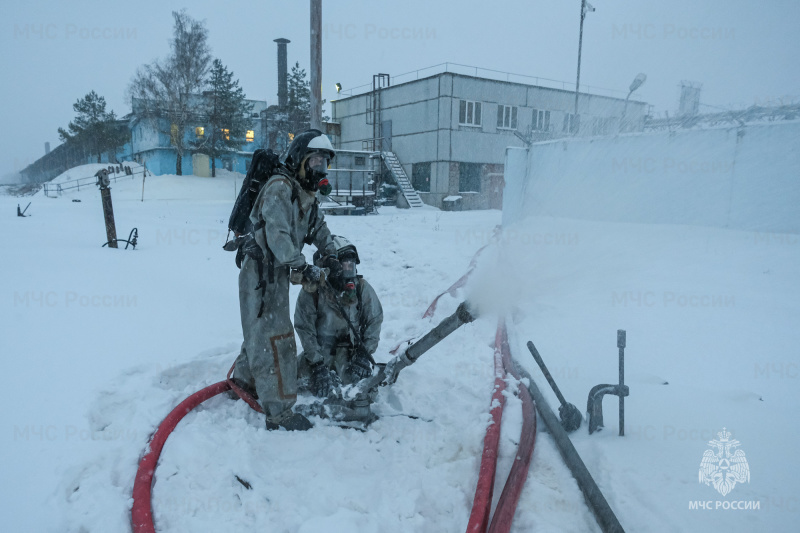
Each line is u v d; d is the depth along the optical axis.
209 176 43.62
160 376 3.43
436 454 2.68
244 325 2.89
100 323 4.25
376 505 2.24
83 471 2.33
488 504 2.14
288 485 2.39
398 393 3.43
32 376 3.17
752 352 3.84
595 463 2.50
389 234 11.38
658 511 2.09
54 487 2.19
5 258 6.70
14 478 2.22
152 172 44.41
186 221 14.60
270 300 2.83
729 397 3.12
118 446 2.54
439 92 27.38
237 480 2.40
